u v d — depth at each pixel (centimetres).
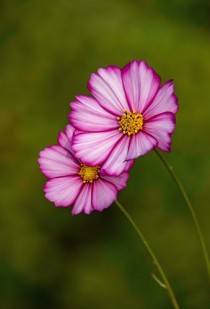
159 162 147
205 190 143
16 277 140
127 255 139
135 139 72
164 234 139
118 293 136
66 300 138
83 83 162
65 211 144
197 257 136
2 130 153
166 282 72
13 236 142
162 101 73
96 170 73
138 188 144
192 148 151
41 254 142
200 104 160
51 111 158
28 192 146
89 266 140
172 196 143
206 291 133
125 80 74
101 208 72
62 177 74
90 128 74
